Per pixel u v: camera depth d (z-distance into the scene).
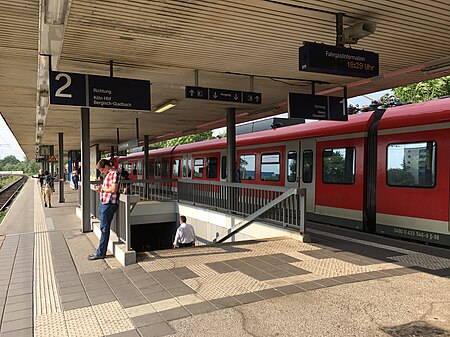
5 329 3.75
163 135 21.98
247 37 6.23
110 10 5.10
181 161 19.62
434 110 7.23
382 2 5.09
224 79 8.95
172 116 14.32
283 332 3.48
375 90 10.24
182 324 3.70
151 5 4.98
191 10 5.17
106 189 6.63
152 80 9.02
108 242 7.16
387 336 3.37
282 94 10.62
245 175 13.74
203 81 9.14
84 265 6.12
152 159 24.33
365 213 8.77
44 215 13.97
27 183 56.59
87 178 9.88
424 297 4.29
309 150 10.62
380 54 7.36
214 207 11.52
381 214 8.27
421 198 7.37
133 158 29.08
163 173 22.25
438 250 6.60
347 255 6.25
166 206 14.16
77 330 3.67
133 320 3.84
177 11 5.20
